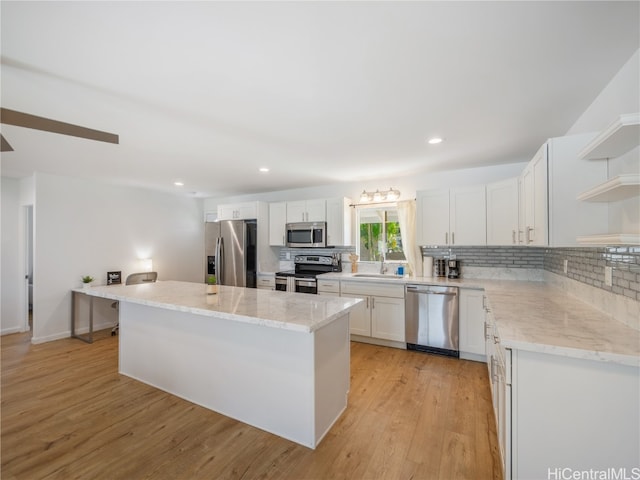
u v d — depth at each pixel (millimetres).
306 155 3195
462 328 3320
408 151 3062
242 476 1671
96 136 1616
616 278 1654
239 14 1219
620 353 1185
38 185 3949
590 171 1752
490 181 3686
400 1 1158
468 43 1414
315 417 1915
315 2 1159
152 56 1496
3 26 1262
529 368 1345
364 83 1771
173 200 5793
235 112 2141
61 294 4160
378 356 3432
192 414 2281
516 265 3600
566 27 1306
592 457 1260
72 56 1487
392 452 1853
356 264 4582
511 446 1375
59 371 3055
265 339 2096
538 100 1976
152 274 4582
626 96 1568
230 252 5070
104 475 1678
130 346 2902
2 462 1771
